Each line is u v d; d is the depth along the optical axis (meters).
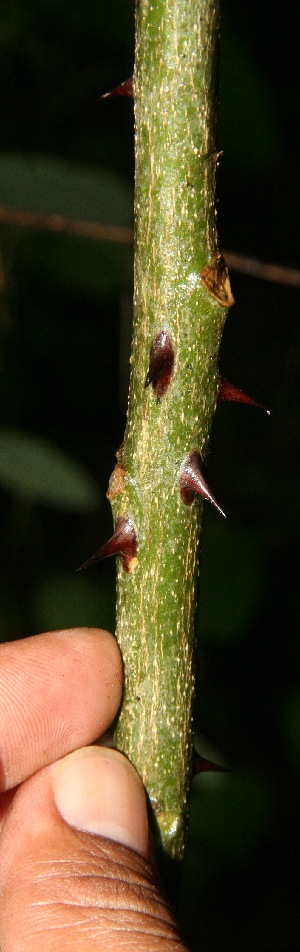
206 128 0.27
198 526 0.29
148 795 0.30
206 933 0.45
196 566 0.29
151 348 0.28
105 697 0.30
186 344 0.28
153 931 0.29
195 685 0.29
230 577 0.41
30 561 0.50
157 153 0.27
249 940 0.45
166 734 0.29
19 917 0.29
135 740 0.29
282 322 0.57
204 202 0.28
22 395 0.52
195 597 0.29
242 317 0.57
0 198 0.33
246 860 0.43
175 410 0.28
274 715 0.50
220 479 0.51
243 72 0.40
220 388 0.28
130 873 0.29
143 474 0.29
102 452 0.54
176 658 0.29
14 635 0.47
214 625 0.40
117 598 0.29
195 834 0.40
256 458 0.53
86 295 0.45
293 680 0.50
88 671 0.31
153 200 0.28
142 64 0.27
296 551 0.50
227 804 0.40
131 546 0.29
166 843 0.30
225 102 0.40
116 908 0.29
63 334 0.52
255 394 0.56
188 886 0.41
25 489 0.34
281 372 0.56
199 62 0.27
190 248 0.28
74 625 0.41
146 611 0.29
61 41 0.46
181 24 0.27
